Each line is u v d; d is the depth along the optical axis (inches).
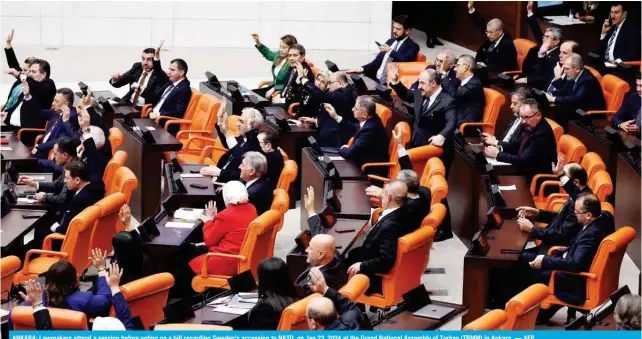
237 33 1083.3
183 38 1081.4
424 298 417.1
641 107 593.3
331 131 638.5
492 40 790.5
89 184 512.4
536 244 538.9
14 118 684.7
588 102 670.5
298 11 1078.4
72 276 412.8
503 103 650.8
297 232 600.1
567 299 456.4
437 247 572.1
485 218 543.5
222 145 615.8
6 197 525.0
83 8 1072.2
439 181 511.2
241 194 486.6
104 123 610.2
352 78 740.7
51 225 529.0
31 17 1070.4
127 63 999.0
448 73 711.1
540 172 570.3
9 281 442.6
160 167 610.5
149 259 482.3
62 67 967.0
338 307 391.2
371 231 458.6
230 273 477.1
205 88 752.3
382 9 1081.4
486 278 454.0
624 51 772.0
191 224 506.3
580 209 456.4
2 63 976.3
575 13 933.8
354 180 560.7
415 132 613.6
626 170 556.7
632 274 536.7
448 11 1066.7
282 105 717.3
